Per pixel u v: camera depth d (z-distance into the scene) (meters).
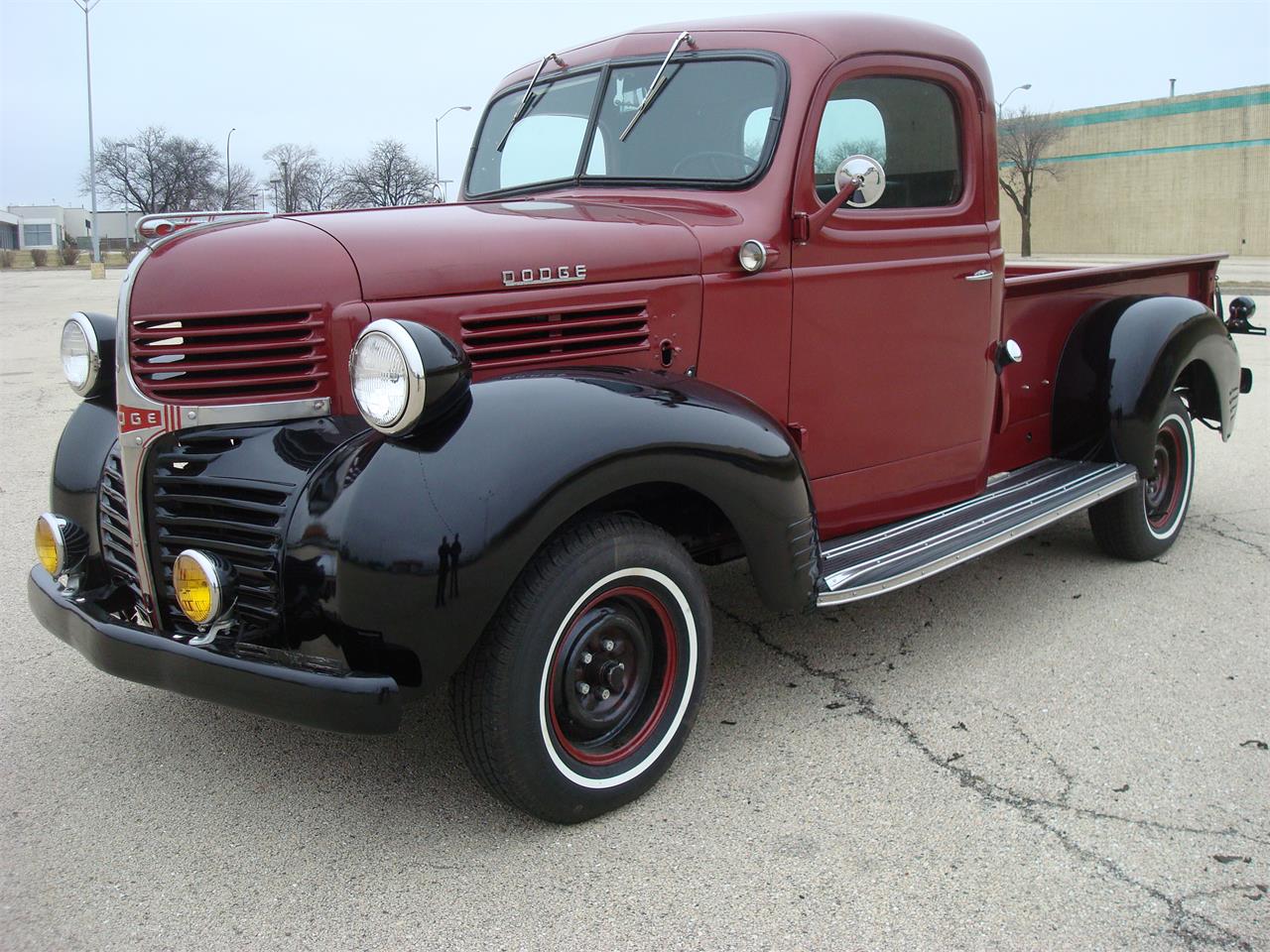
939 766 2.97
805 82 3.22
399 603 2.29
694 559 3.32
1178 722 3.21
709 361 3.13
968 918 2.32
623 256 2.96
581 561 2.51
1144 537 4.58
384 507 2.31
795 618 4.08
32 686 3.49
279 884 2.46
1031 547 4.97
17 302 21.41
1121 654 3.71
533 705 2.48
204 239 2.69
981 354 3.88
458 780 2.91
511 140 3.96
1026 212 36.47
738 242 3.14
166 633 2.56
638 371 2.83
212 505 2.55
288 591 2.39
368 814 2.74
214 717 3.28
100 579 3.00
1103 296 4.62
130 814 2.74
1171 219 36.19
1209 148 34.97
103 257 55.91
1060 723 3.21
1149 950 2.22
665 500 3.01
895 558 3.30
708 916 2.33
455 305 2.69
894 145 3.50
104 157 56.22
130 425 2.60
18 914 2.34
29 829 2.67
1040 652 3.75
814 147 3.24
